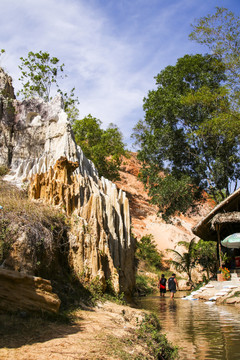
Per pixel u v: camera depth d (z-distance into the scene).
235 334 7.45
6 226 8.12
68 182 12.56
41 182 12.23
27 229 8.26
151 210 54.09
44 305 6.33
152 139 29.89
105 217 12.71
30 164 15.02
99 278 9.91
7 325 5.33
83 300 8.71
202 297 17.78
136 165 66.25
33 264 7.81
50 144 15.64
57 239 9.72
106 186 15.83
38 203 11.16
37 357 4.23
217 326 8.66
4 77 19.75
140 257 37.41
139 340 5.99
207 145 28.23
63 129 15.58
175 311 12.50
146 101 32.25
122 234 13.83
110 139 48.09
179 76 29.53
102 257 10.86
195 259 28.88
